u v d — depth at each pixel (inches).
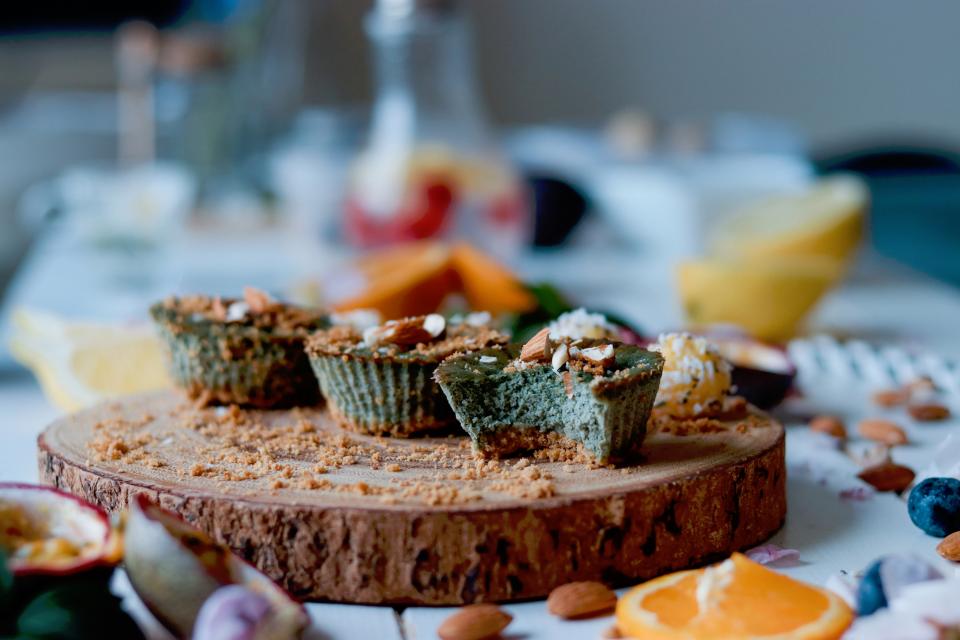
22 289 47.1
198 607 22.1
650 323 41.1
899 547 25.3
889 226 63.8
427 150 45.9
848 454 29.7
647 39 88.4
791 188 51.1
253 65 67.6
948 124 90.5
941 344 39.8
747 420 27.3
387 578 23.5
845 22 89.0
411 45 46.1
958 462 27.1
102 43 86.5
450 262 37.4
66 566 21.9
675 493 24.3
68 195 58.0
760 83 89.8
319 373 27.1
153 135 60.1
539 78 88.7
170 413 28.0
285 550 23.7
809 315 40.1
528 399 25.4
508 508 23.5
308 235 53.5
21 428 31.5
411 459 25.6
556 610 23.2
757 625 21.9
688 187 51.9
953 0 88.7
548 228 55.2
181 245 56.3
